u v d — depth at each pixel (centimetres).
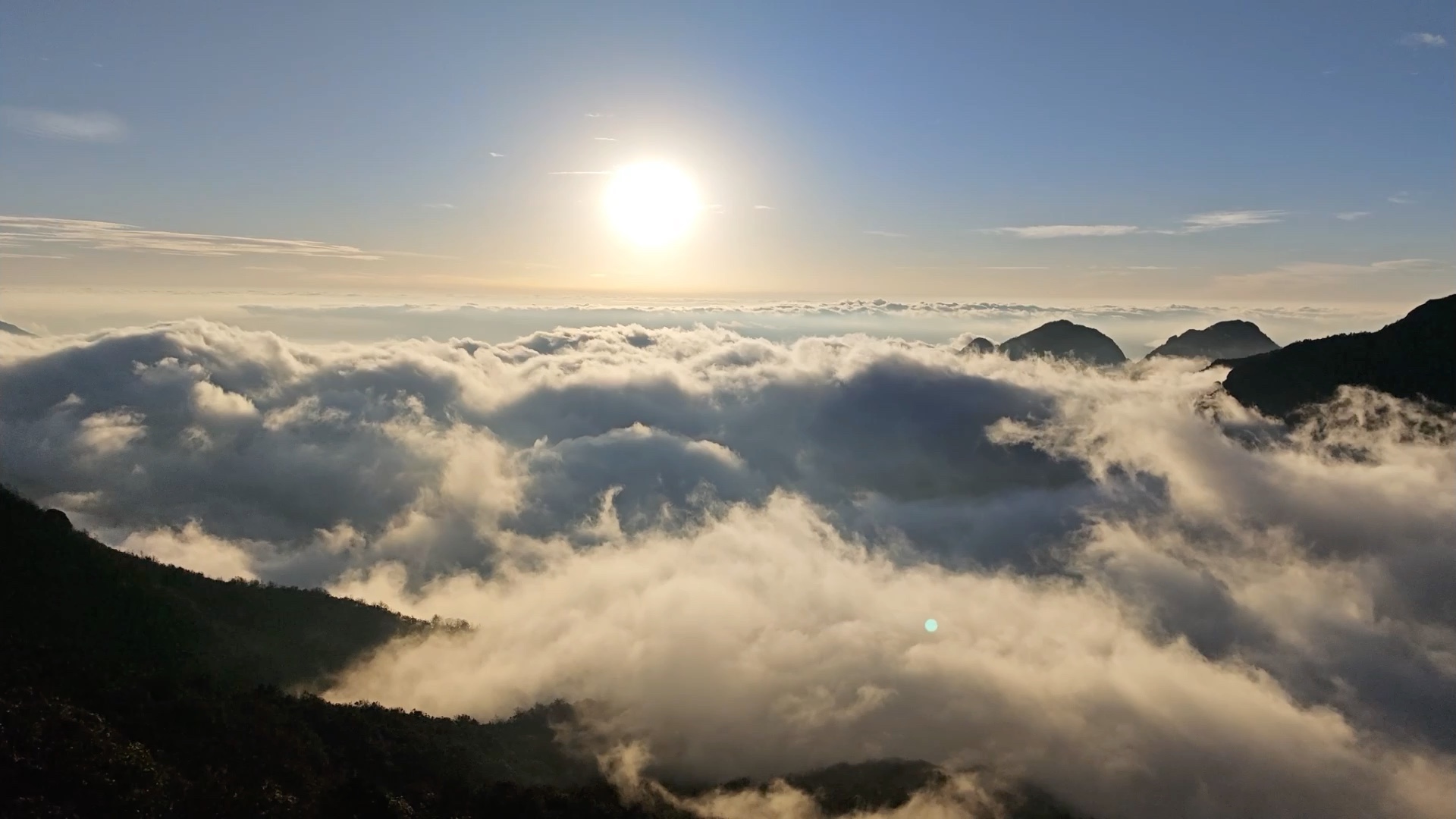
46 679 4778
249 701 5528
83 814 3431
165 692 5097
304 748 5097
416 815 4488
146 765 3941
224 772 4388
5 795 3369
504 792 5497
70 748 3772
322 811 4166
